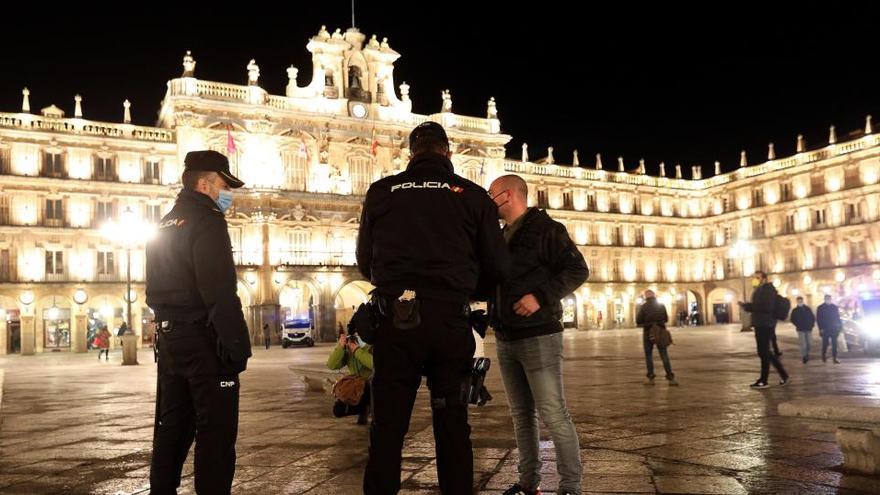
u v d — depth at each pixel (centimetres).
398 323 445
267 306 5959
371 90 6781
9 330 5612
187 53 6006
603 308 8331
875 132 7419
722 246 8838
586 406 1257
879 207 7219
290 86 6388
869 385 1533
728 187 8794
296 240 6244
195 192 572
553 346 605
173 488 563
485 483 707
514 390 638
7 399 1672
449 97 7175
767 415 1096
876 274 7162
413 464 803
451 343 451
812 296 7756
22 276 5559
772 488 661
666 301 8850
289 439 984
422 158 482
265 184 6131
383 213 468
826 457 783
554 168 8212
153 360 3788
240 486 720
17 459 891
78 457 897
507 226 639
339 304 7106
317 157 6400
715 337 4656
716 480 694
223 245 554
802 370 1998
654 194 8938
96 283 5762
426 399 1420
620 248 8506
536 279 604
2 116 5581
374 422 455
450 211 460
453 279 454
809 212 7862
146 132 6059
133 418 1257
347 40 6712
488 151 7319
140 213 5972
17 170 5612
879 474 702
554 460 796
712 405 1237
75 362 3912
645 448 856
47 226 5659
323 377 1573
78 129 5825
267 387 1823
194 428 580
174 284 549
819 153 7825
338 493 684
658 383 1678
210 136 5966
